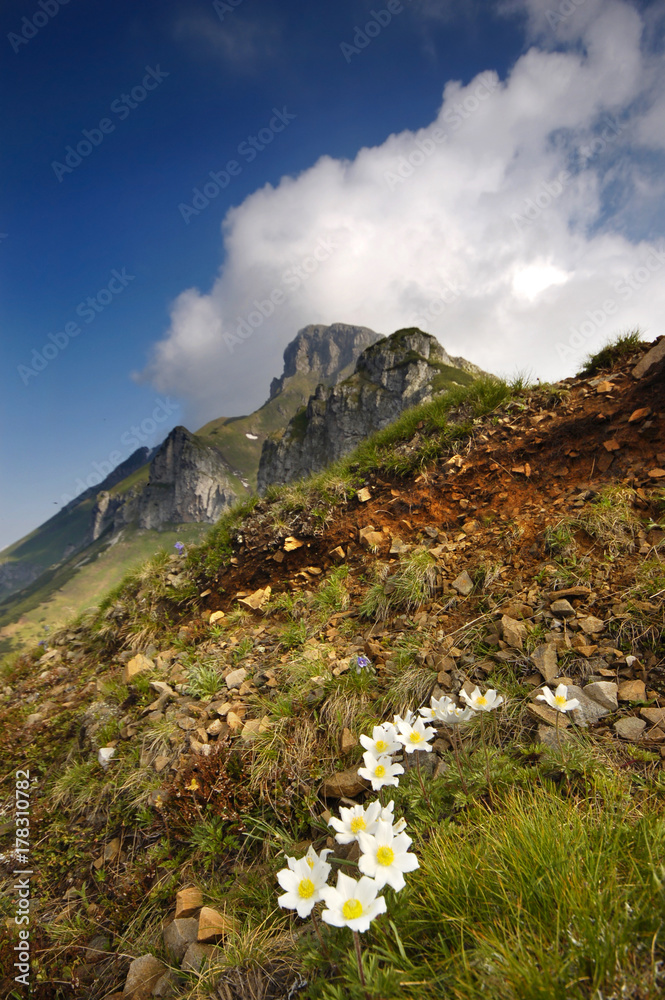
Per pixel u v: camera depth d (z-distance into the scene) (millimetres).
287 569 6594
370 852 1689
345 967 1696
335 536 6527
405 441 7660
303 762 3330
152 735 4176
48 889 3420
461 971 1508
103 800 3904
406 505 6277
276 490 8523
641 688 2883
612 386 6066
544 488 5355
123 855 3424
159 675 5258
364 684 3803
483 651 3691
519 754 2797
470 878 1845
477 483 5957
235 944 2336
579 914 1512
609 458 5129
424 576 4828
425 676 3646
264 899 2562
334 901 1537
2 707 6492
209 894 2756
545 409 6555
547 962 1396
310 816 2988
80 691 6164
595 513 4410
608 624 3387
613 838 1878
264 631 5562
